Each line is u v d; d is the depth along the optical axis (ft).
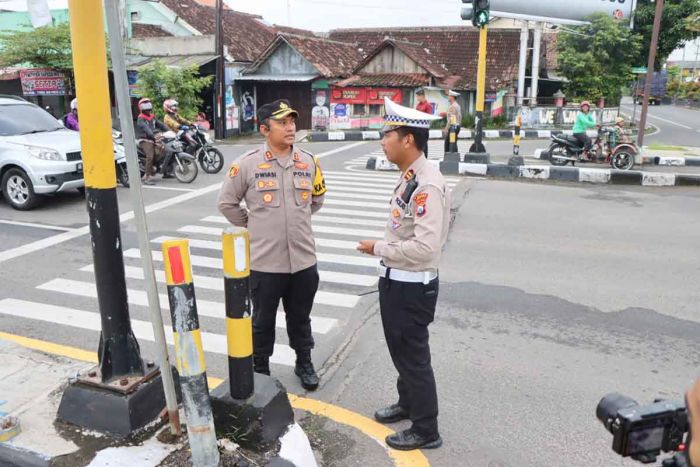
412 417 10.77
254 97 80.74
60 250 23.45
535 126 79.30
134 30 79.51
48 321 16.55
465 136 73.61
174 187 36.19
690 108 154.20
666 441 5.10
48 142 30.19
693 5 75.31
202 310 17.39
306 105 79.41
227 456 9.00
